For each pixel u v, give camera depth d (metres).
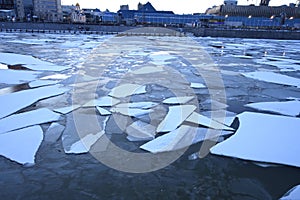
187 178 2.71
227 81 7.41
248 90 6.44
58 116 4.21
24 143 3.27
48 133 3.59
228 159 3.07
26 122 3.93
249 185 2.63
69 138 3.47
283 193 2.51
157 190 2.51
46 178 2.62
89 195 2.40
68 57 11.41
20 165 2.82
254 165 2.96
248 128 3.90
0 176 2.63
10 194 2.38
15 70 8.14
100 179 2.64
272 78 7.99
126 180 2.64
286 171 2.86
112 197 2.39
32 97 5.23
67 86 6.26
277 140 3.53
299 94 6.21
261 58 13.31
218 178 2.73
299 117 4.52
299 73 9.20
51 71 8.15
